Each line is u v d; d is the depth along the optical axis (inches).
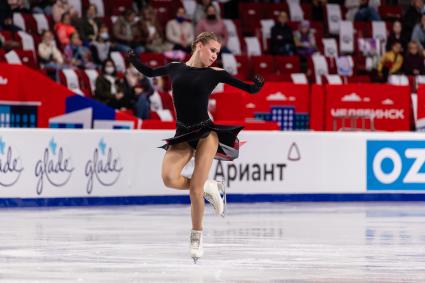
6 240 825.5
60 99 1397.6
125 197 1251.8
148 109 1552.7
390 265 679.7
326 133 1354.6
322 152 1354.6
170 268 653.3
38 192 1194.6
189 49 1796.3
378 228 969.5
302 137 1346.0
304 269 655.1
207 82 657.0
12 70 1369.3
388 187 1380.4
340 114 1572.3
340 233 914.1
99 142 1231.5
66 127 1403.8
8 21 1664.6
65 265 664.4
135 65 684.7
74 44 1646.2
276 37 1863.9
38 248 767.7
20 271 631.2
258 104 1545.3
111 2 1845.5
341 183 1363.2
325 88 1567.4
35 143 1189.7
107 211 1144.2
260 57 1812.3
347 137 1363.2
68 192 1213.7
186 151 658.8
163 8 1892.2
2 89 1362.0
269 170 1330.0
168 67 679.1
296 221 1040.8
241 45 1889.8
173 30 1790.1
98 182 1232.8
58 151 1206.3
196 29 1807.3
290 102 1555.1
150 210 1167.0
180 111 660.1
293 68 1834.4
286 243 820.6
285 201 1338.6
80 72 1604.3
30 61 1590.8
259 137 1321.4
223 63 1779.0
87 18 1690.5
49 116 1393.9
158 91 1633.9
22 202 1184.8
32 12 1745.8
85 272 628.7
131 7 1865.2
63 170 1210.6
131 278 603.2
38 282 581.9
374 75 1851.6
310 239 856.3
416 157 1387.8
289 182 1341.0
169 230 924.6
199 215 658.2
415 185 1387.8
